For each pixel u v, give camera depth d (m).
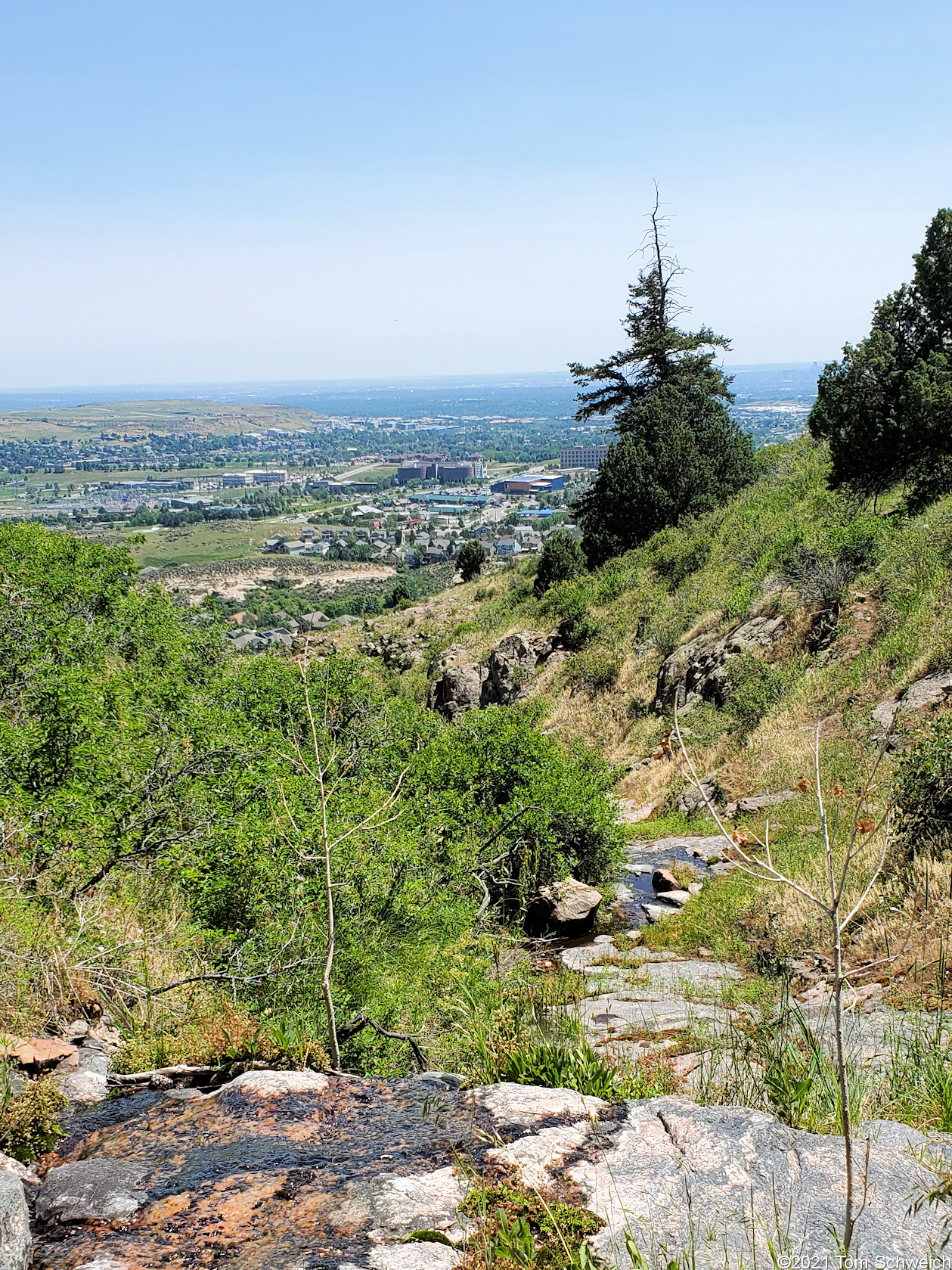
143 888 6.32
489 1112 3.33
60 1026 4.48
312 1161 3.07
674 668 20.67
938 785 8.50
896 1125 3.32
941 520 16.73
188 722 7.59
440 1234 2.60
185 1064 4.12
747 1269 2.42
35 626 9.38
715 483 31.58
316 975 5.38
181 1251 2.58
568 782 11.58
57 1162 3.19
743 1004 6.74
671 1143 3.09
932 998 5.89
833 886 2.39
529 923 10.54
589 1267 2.40
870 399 20.55
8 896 5.19
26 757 6.39
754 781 14.27
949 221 19.44
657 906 10.74
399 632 37.47
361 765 9.94
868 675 14.59
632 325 39.38
